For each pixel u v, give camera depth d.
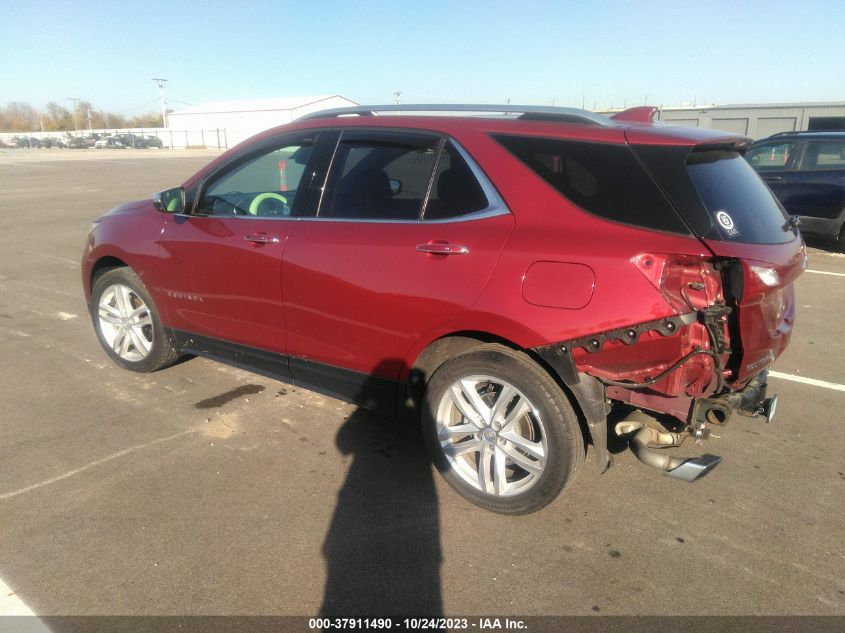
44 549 2.80
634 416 3.10
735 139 3.03
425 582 2.67
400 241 3.18
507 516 3.11
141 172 28.06
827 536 3.00
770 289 2.70
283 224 3.64
